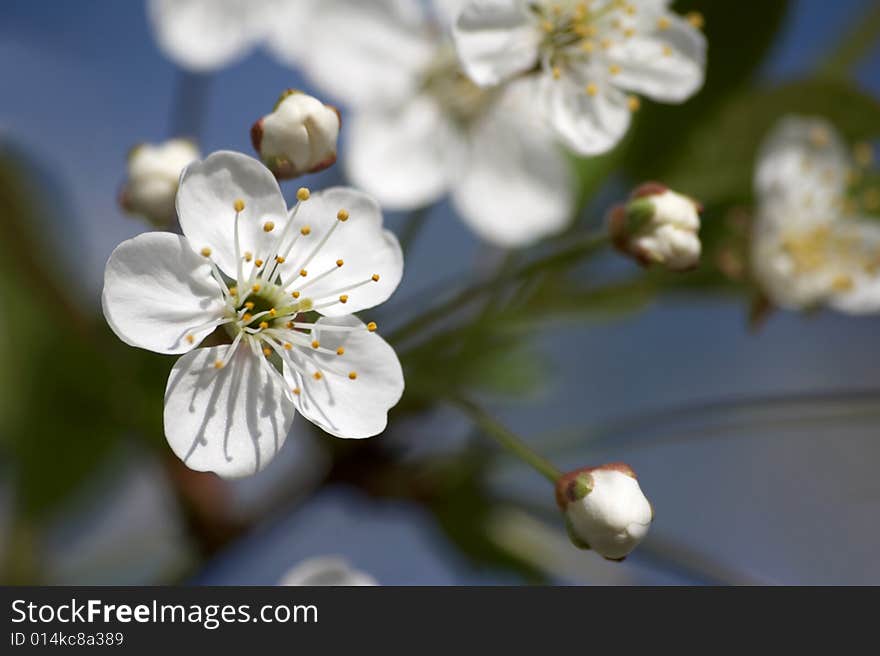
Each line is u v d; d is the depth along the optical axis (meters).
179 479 0.32
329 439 0.33
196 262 0.30
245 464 0.29
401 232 0.34
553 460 0.33
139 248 0.29
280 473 0.33
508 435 0.31
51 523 0.33
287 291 0.30
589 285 0.33
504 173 0.34
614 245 0.31
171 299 0.29
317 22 0.34
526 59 0.31
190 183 0.30
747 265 0.34
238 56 0.34
